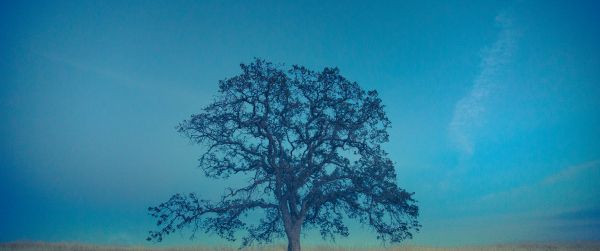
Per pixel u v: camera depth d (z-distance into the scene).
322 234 26.08
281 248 31.98
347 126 24.78
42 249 36.09
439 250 37.38
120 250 35.72
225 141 24.36
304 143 24.78
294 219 24.72
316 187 24.53
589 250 36.56
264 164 24.69
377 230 25.20
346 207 25.91
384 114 25.58
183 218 23.23
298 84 25.05
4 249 35.56
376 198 24.72
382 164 25.19
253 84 24.64
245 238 24.84
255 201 24.27
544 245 39.69
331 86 25.38
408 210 25.11
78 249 36.66
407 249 34.88
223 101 24.75
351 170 25.00
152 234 23.02
